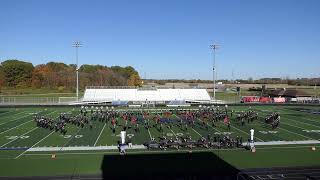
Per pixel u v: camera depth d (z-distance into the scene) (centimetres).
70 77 13362
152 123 4903
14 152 3197
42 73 13462
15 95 10044
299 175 2544
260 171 2639
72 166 2752
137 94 8794
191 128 4516
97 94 8675
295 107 7406
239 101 8650
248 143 3525
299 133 4234
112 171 2630
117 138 3847
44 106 7300
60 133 4134
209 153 3156
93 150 3275
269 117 5175
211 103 8112
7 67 12488
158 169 2680
